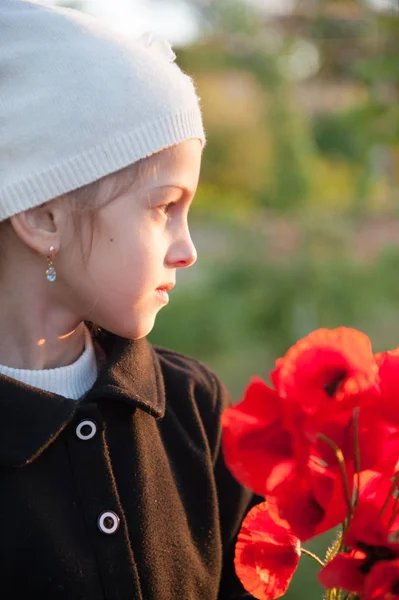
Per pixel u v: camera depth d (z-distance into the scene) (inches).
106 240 44.0
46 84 43.4
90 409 45.3
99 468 44.8
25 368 46.8
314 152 282.4
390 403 33.4
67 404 44.8
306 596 93.5
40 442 43.6
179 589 47.3
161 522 46.9
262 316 178.4
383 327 179.3
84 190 43.6
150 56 44.9
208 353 185.2
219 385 55.4
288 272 177.8
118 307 45.0
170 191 44.6
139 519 45.8
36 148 43.3
